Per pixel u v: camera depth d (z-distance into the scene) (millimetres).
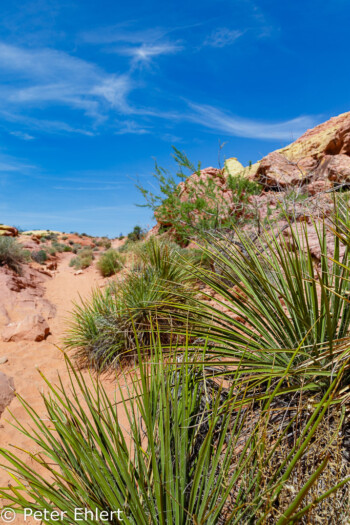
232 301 2701
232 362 1931
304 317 2139
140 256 6023
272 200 6457
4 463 2691
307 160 10883
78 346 4766
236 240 4848
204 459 1330
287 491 1228
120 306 4582
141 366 1466
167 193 8789
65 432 1551
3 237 12055
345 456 1479
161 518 1229
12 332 5742
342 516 1172
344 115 14031
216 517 1297
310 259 2051
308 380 1865
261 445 1358
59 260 19359
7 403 3676
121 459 1400
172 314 2590
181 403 1816
